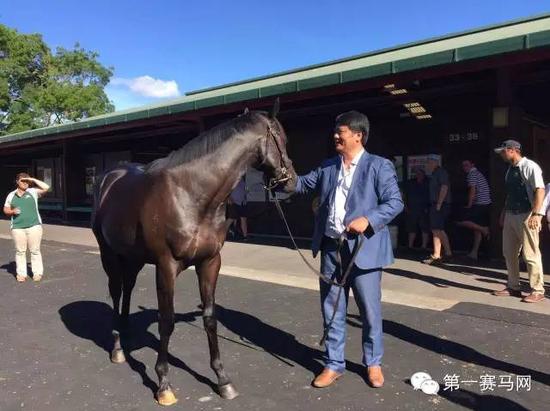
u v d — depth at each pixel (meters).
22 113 38.72
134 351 4.70
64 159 18.75
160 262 3.58
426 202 9.55
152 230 3.54
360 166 3.72
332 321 3.85
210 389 3.82
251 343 4.81
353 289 3.79
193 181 3.49
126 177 4.35
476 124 9.61
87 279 8.12
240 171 3.57
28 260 10.16
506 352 4.38
